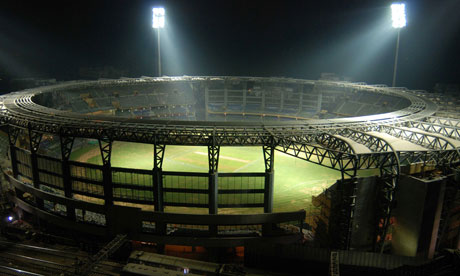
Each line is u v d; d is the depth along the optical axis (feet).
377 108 421.59
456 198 169.68
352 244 159.74
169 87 510.58
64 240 185.06
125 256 173.37
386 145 166.30
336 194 156.25
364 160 154.51
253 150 363.56
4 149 253.65
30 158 201.77
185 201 180.14
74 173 191.11
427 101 304.30
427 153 163.63
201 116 506.07
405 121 216.74
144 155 341.41
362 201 157.89
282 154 348.59
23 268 162.71
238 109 508.94
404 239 159.63
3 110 226.58
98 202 219.82
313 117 464.24
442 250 169.17
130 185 177.27
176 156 339.36
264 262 144.87
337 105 464.65
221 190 176.35
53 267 163.94
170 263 144.46
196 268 140.77
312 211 214.48
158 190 175.32
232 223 169.37
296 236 174.81
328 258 139.44
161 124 188.75
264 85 512.63
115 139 177.58
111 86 444.14
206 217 168.66
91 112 413.59
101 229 180.24
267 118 491.72
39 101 335.47
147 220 173.06
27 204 205.46
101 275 156.87
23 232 195.11
